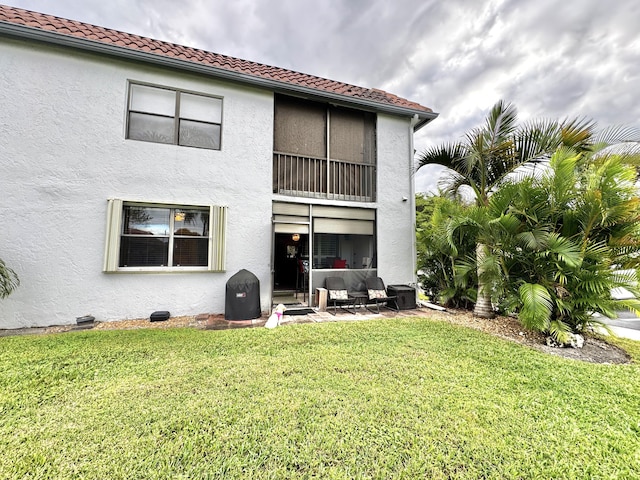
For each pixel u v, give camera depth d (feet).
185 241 22.49
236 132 23.91
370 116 29.43
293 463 7.02
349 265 28.07
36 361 12.51
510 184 19.66
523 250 19.25
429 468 6.91
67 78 19.86
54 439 7.63
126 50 20.26
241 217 23.73
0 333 17.33
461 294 26.21
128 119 21.45
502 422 8.76
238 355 13.75
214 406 9.27
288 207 25.54
